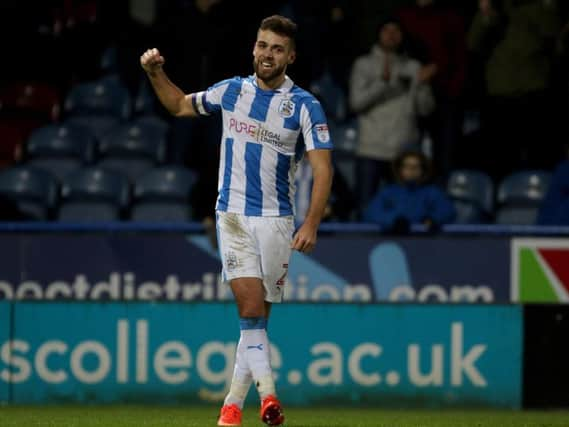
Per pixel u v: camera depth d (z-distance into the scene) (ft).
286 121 63.16
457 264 115.34
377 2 153.99
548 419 83.82
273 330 98.48
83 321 98.22
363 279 115.03
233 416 64.85
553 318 99.60
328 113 150.82
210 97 64.69
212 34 137.80
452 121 143.54
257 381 62.39
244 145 63.36
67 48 164.35
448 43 142.31
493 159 144.15
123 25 162.20
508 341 99.40
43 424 71.72
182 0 153.48
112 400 98.07
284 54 62.64
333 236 115.34
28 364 98.27
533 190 138.00
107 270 115.03
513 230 116.57
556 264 115.75
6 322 98.27
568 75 143.13
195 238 114.93
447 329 98.89
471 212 136.56
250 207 63.26
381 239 115.24
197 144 139.23
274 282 64.39
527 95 139.44
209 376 98.17
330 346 98.58
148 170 143.64
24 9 165.78
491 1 140.46
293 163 64.39
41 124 156.35
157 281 114.93
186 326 98.22
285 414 87.40
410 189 117.91
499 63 139.85
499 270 115.75
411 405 98.53
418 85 134.21
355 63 135.44
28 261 115.55
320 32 150.00
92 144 149.59
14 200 134.72
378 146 133.59
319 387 98.32
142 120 153.99
